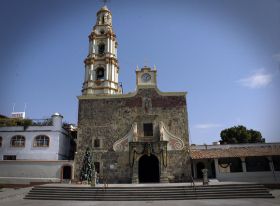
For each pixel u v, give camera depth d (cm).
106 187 2706
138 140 3766
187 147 3706
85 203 2272
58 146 4084
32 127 4191
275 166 3909
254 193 2516
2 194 2847
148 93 3994
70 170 3731
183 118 3850
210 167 3912
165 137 3762
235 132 5938
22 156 4053
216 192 2534
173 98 3959
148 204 2153
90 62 4650
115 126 3866
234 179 3512
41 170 3716
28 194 2664
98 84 4534
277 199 2366
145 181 3691
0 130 4200
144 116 3872
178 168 3616
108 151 3753
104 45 4828
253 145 4331
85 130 3872
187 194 2516
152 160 3800
